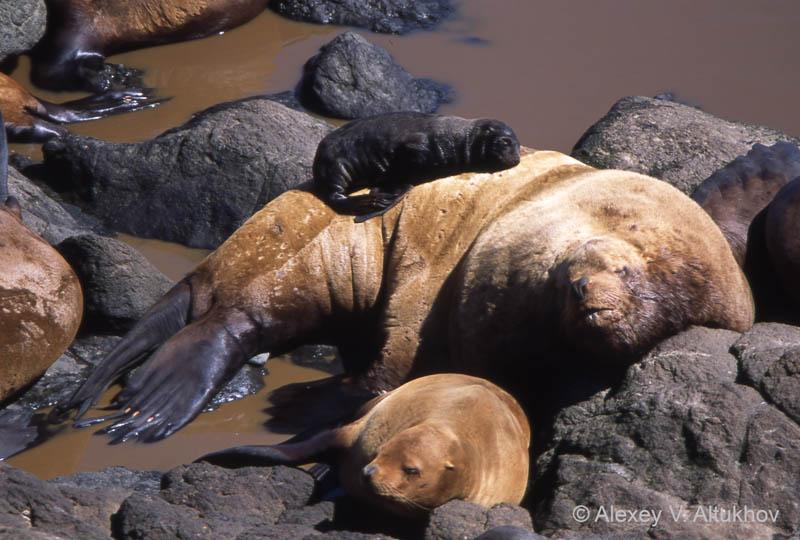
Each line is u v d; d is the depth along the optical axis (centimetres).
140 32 6181
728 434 2917
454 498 2786
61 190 5006
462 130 3903
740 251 3866
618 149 4869
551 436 3181
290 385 3884
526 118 5581
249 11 6481
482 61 6128
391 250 3919
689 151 4825
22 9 5694
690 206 3494
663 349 3200
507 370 3547
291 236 3972
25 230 3756
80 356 4000
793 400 2948
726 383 3030
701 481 2878
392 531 2905
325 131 5066
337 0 6638
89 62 5981
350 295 3959
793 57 6172
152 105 5769
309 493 3039
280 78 6025
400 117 3988
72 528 2791
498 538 2573
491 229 3709
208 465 3072
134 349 3862
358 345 4094
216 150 4875
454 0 6800
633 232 3372
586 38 6375
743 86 5878
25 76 5947
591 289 3145
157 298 4128
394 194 3953
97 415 3778
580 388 3291
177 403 3719
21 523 2766
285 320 3962
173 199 4847
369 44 5772
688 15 6650
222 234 4784
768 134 5022
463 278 3669
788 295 3731
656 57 6169
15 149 5316
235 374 3891
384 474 2722
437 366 3769
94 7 6084
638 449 2980
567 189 3706
